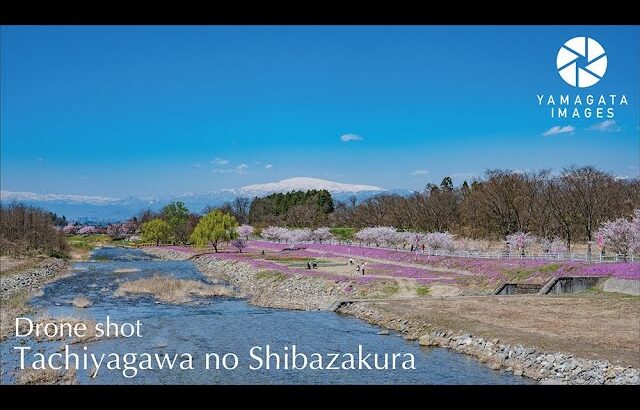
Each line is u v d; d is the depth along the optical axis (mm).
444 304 44000
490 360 29297
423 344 33812
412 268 68688
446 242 83250
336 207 195375
